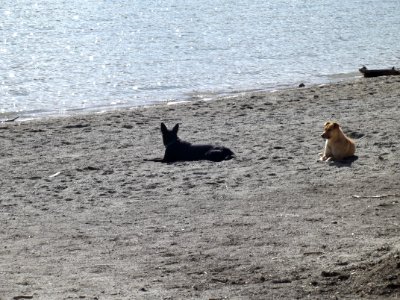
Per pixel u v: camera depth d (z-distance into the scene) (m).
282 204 13.73
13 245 11.79
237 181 15.55
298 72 35.44
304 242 11.17
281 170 16.30
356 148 17.88
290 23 60.25
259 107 24.52
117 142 20.05
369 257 9.88
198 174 16.22
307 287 8.98
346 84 29.34
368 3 77.75
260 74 34.91
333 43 47.09
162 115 23.83
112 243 11.72
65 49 46.34
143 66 38.31
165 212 13.55
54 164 17.80
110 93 30.47
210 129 21.09
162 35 53.12
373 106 23.64
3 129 22.41
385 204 13.36
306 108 23.89
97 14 69.75
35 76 35.41
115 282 9.63
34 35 54.44
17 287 9.51
